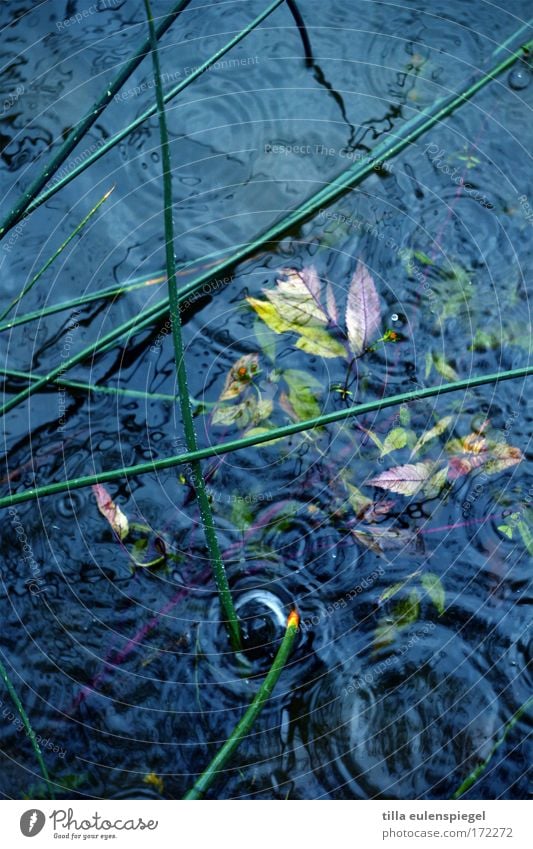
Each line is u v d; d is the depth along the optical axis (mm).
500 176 1061
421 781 906
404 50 1109
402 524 965
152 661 937
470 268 1031
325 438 986
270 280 1035
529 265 1030
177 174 1065
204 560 961
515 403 992
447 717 919
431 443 982
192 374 1009
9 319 1023
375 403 916
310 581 954
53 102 1093
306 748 914
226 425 993
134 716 923
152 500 976
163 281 1031
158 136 1078
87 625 947
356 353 1002
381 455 980
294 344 1012
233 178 1062
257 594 950
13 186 1065
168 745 916
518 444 981
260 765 910
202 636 941
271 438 909
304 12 1126
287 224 1026
